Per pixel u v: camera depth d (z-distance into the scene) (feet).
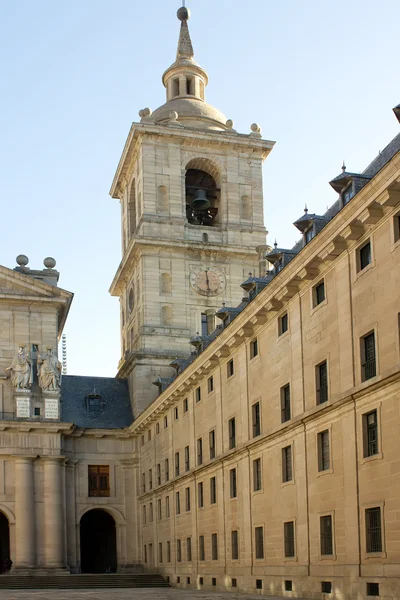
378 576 103.81
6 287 240.73
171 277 260.62
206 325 261.44
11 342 238.07
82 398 260.21
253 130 281.95
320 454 123.95
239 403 160.66
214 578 171.83
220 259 266.36
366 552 107.34
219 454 171.01
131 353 254.27
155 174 267.80
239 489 158.61
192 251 263.90
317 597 120.98
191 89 301.63
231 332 159.94
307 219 136.56
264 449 146.30
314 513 123.85
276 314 143.54
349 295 116.06
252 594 145.38
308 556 125.39
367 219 108.17
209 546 176.04
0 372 235.20
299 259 127.75
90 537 274.36
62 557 227.61
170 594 155.43
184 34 310.24
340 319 118.42
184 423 199.52
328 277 123.65
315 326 127.54
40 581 204.54
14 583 203.51
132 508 245.86
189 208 277.44
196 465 187.73
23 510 225.56
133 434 247.50
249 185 276.62
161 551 217.97
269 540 142.10
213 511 174.09
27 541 223.71
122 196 299.17
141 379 252.62
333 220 115.14
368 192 105.60
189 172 280.72
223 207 272.31
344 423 115.14
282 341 140.46
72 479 242.17
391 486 101.91
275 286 137.69
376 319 108.37
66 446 243.60
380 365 106.73
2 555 247.70
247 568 152.25
